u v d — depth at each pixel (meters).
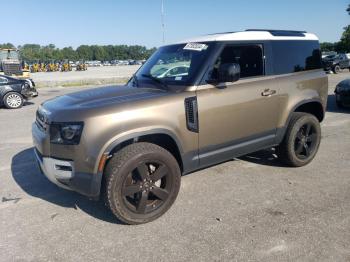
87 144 3.31
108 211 3.93
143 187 3.57
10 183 4.88
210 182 4.68
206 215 3.77
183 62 4.22
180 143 3.79
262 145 4.66
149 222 3.66
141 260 3.02
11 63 24.56
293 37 4.95
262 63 4.53
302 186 4.48
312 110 5.46
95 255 3.11
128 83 4.68
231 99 4.12
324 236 3.28
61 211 3.98
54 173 3.53
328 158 5.59
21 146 6.90
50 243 3.33
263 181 4.68
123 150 3.49
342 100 10.09
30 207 4.10
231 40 4.23
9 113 11.86
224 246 3.18
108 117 3.36
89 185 3.39
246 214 3.77
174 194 3.79
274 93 4.56
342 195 4.18
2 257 3.12
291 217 3.67
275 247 3.13
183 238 3.33
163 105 3.65
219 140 4.13
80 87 23.73
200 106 3.89
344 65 29.28
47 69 59.09
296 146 5.07
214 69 4.05
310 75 5.04
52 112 3.55
